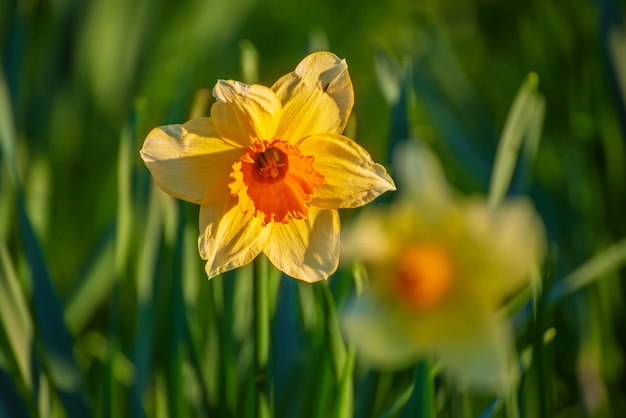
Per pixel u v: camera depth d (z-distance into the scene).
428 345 0.54
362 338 0.54
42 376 0.72
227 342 0.73
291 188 0.64
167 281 0.77
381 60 0.86
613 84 0.88
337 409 0.68
